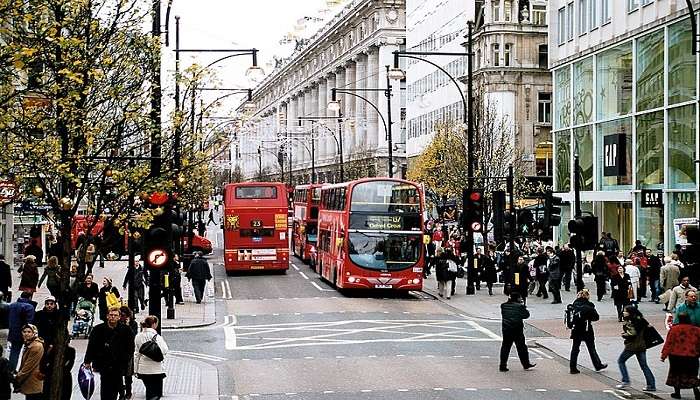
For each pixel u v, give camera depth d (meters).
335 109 57.66
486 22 75.56
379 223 39.22
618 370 22.25
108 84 18.20
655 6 46.00
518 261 35.34
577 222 26.20
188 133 20.44
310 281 47.41
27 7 14.79
